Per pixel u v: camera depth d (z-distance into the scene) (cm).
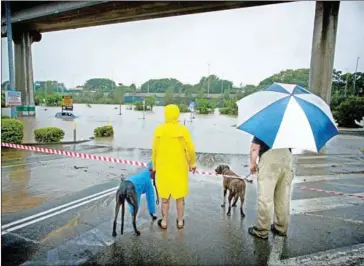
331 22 1326
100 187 555
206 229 363
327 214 426
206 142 1402
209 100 6359
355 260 296
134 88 9088
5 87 1986
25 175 646
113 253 302
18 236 337
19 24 2703
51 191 525
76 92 9925
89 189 540
